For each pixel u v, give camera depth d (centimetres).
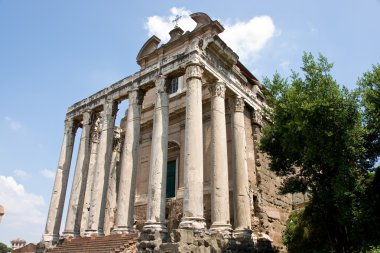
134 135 2295
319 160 1750
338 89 1702
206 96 2644
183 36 2991
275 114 1959
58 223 2616
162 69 2281
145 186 2883
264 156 2575
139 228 2684
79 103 2916
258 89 2875
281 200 2630
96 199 2275
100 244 1931
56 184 2723
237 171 2211
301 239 2128
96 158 2466
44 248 2461
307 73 1823
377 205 1656
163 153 2012
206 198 2350
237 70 2573
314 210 1919
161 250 1540
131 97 2420
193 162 1839
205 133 2583
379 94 1714
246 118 2564
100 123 2870
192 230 1598
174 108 2891
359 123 1680
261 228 2238
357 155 1680
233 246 1800
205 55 2205
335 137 1670
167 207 2564
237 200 2136
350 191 1595
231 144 2442
